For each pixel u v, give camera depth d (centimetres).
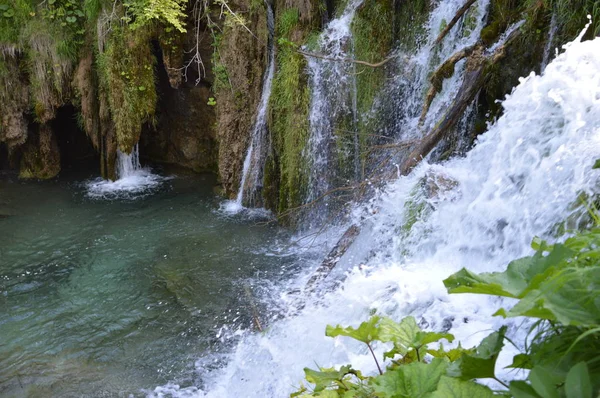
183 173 978
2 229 764
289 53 725
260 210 800
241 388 448
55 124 989
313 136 719
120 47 855
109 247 707
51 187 920
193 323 545
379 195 568
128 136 881
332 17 729
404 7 681
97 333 541
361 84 697
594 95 357
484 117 580
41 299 600
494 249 401
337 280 532
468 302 360
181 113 964
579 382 111
